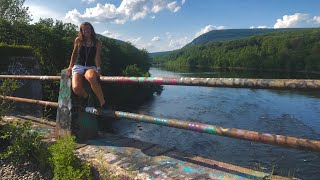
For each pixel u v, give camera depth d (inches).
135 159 137.9
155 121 134.6
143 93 1950.1
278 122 1075.3
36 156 159.6
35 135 167.6
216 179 113.6
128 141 165.3
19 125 179.6
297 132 940.0
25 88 361.7
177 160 134.3
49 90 946.7
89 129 174.2
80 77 167.3
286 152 725.9
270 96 1777.8
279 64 5570.9
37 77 212.2
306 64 5147.6
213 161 131.1
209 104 1519.4
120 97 1818.4
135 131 985.5
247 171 118.6
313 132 938.7
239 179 111.4
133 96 1886.1
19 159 163.5
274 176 112.4
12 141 173.2
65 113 170.6
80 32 170.2
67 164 137.2
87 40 171.2
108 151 149.9
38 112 378.6
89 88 174.7
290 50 5625.0
